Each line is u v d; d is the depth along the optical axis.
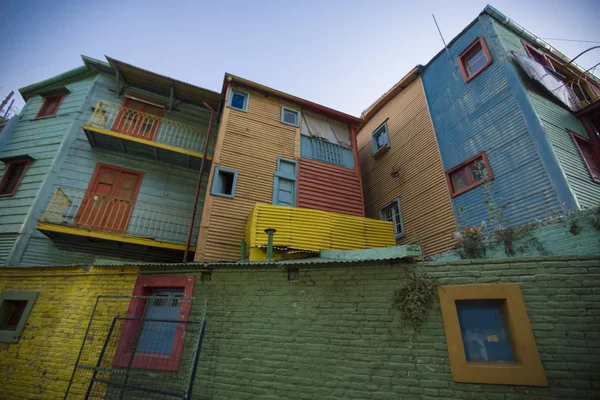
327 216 8.84
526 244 5.11
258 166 10.44
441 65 11.31
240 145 10.53
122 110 11.08
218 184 9.62
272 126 11.48
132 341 5.60
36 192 9.05
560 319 3.72
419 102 11.91
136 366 5.25
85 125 9.60
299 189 10.56
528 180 7.35
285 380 4.53
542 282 3.96
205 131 12.09
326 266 5.04
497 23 9.86
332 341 4.58
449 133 10.07
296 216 8.55
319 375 4.41
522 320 3.81
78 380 5.45
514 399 3.55
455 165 9.45
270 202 9.95
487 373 3.72
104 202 9.63
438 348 4.05
